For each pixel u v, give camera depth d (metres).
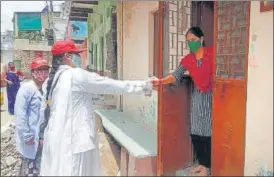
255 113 1.88
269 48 1.79
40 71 2.10
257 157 1.87
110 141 2.24
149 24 2.39
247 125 1.94
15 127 2.14
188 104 2.51
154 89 2.43
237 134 2.03
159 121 2.37
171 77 2.44
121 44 2.30
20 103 2.11
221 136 2.17
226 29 2.26
